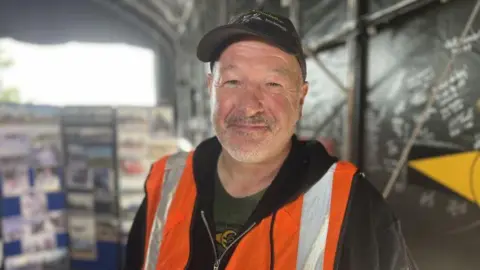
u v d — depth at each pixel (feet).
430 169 3.91
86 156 10.55
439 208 3.83
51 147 10.57
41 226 10.50
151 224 3.31
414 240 4.20
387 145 4.64
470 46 3.41
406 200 4.29
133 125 10.62
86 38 20.56
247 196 2.98
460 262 3.59
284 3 7.30
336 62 5.85
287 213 2.74
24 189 10.19
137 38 21.76
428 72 3.96
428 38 3.95
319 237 2.63
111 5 20.30
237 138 2.75
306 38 6.66
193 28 16.38
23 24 18.92
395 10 4.26
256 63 2.69
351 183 2.69
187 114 18.33
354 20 4.99
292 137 3.14
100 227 10.61
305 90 3.10
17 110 9.95
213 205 3.10
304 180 2.79
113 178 10.44
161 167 3.52
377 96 4.81
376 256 2.56
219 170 3.20
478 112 3.35
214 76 2.93
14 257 10.09
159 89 22.36
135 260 3.44
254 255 2.73
